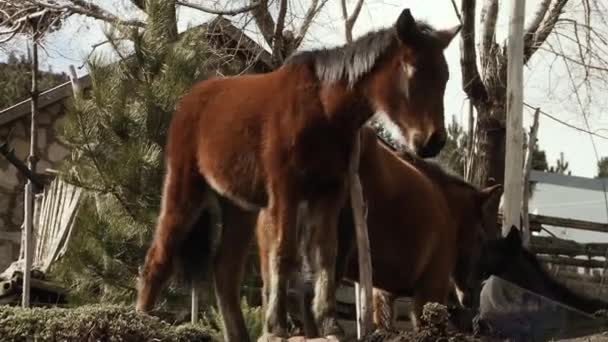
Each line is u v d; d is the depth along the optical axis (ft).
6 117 45.09
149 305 22.12
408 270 23.16
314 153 19.43
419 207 23.15
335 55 19.51
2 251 45.24
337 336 19.33
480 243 23.85
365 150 22.35
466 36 32.27
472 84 32.99
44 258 31.55
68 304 27.20
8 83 63.05
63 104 45.93
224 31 33.83
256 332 24.32
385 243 22.88
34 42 38.06
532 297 20.31
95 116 26.89
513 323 20.18
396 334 18.60
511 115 27.96
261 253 20.20
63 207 31.35
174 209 21.95
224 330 22.16
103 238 26.53
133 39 27.17
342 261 21.62
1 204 45.47
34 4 37.06
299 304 23.61
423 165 24.31
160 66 27.25
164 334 18.47
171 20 28.25
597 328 19.72
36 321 18.17
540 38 33.73
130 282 26.61
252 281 27.71
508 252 22.13
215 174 20.93
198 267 22.43
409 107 18.85
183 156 21.80
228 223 22.26
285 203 19.47
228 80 21.56
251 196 20.35
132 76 27.35
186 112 21.90
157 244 22.20
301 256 20.01
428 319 17.98
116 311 18.45
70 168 27.58
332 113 19.42
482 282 22.38
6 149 35.06
